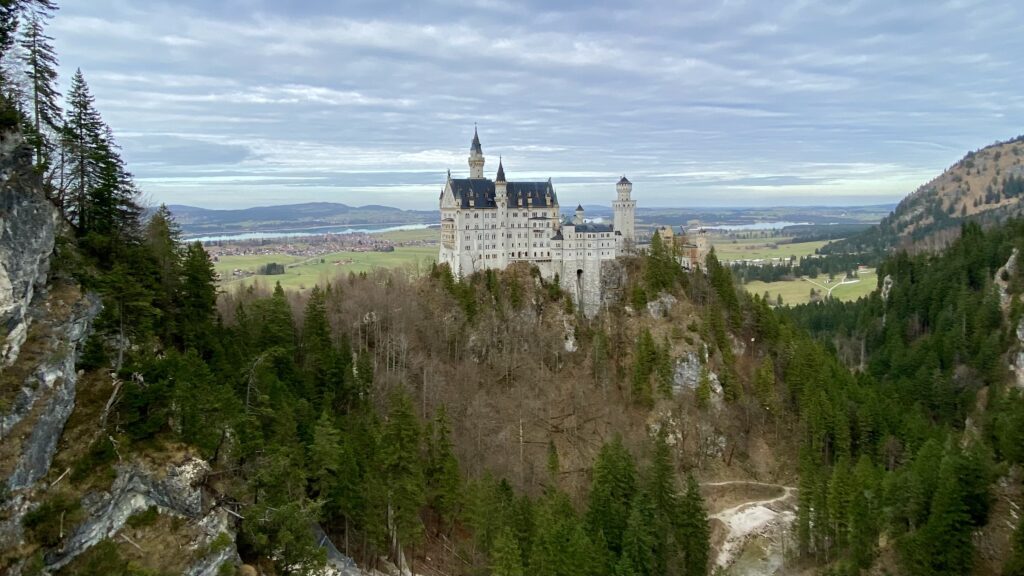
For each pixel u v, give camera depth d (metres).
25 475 48.88
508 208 182.00
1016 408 107.06
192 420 60.06
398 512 78.88
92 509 50.50
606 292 178.25
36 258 56.03
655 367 144.62
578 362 155.75
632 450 129.38
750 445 140.25
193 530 55.72
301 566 61.12
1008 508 83.56
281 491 64.06
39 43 67.69
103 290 62.56
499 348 151.75
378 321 137.00
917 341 186.12
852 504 93.94
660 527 89.75
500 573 69.94
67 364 55.69
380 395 114.38
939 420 154.12
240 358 82.69
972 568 78.75
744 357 161.88
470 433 122.44
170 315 78.06
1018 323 162.88
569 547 75.75
